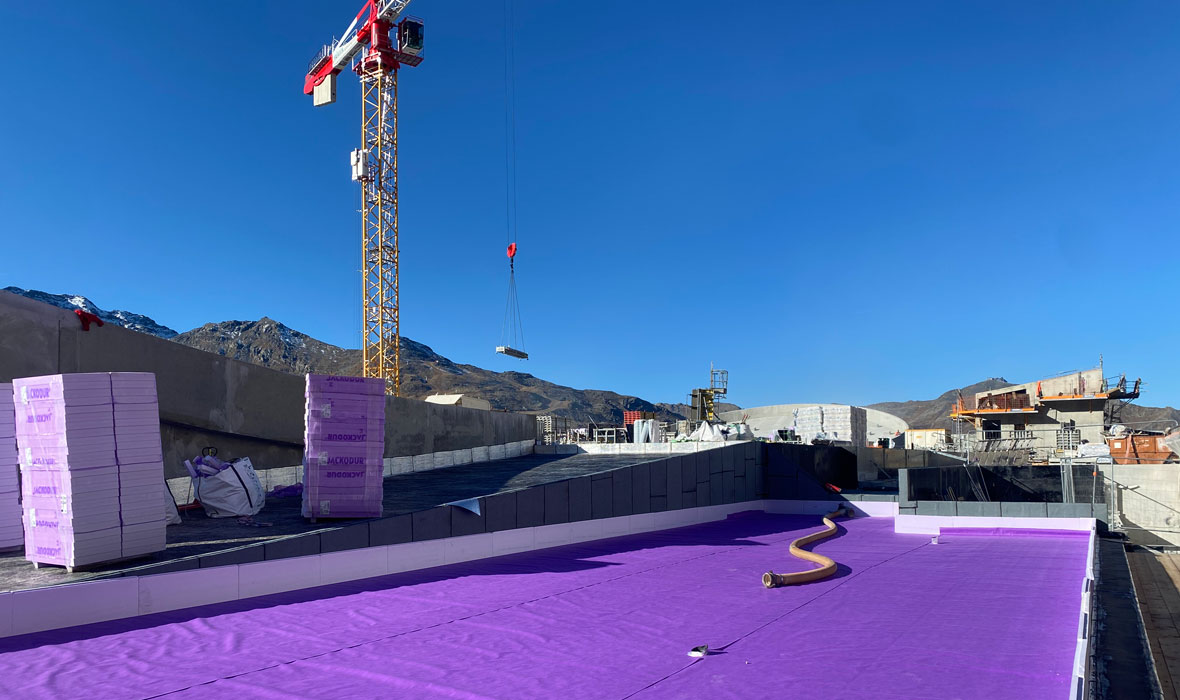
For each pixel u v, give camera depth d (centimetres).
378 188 7075
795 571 1423
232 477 1559
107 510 1054
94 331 1717
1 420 1222
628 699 661
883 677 725
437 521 1471
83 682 709
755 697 666
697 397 5131
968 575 1388
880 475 3697
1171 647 1466
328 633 899
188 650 820
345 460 1490
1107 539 2008
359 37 6950
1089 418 5428
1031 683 707
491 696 671
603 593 1175
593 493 1950
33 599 888
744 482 2720
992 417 5769
